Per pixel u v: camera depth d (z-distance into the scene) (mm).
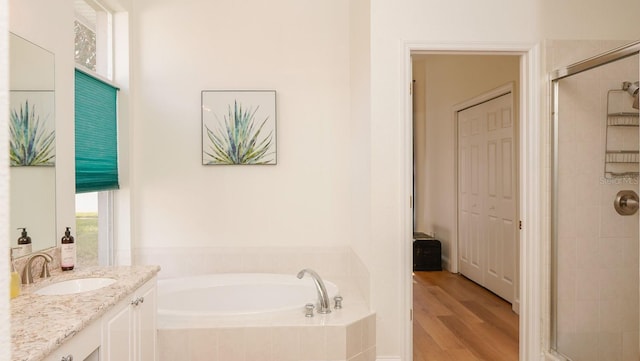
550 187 2908
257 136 3557
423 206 6562
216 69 3557
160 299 3139
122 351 1867
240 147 3547
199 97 3551
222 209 3564
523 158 2973
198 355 2500
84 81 2867
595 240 2902
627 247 2883
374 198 2855
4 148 498
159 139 3527
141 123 3520
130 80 3432
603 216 2889
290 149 3596
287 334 2537
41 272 2061
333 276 3602
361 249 3172
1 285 493
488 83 4660
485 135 4793
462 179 5445
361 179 3164
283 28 3592
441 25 2893
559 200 2898
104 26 3316
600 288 2904
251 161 3551
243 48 3572
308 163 3602
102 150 3127
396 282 2850
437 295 4594
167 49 3531
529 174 2938
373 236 2852
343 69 3609
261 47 3582
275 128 3562
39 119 2146
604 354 2908
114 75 3391
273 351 2531
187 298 3252
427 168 6500
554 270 2895
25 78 2049
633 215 2859
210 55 3555
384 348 2850
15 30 1995
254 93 3553
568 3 2938
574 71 2693
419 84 6500
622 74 2775
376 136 2859
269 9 3586
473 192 5133
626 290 2895
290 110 3594
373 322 2807
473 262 5160
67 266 2209
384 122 2861
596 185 2889
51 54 2258
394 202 2855
